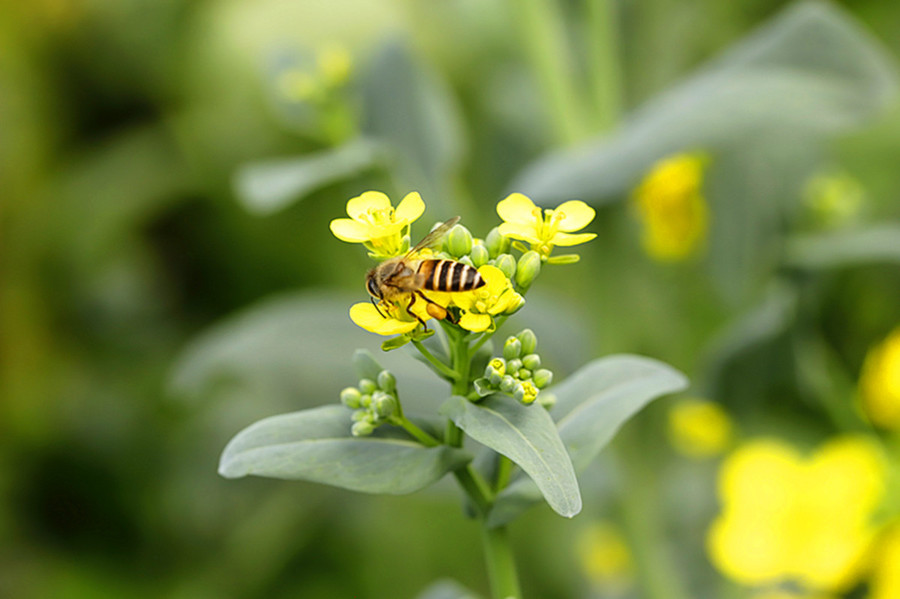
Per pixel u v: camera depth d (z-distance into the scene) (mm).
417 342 276
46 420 640
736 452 419
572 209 279
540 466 265
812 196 372
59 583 588
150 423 638
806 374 375
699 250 407
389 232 277
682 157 377
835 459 373
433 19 594
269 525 585
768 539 372
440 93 373
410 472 276
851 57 350
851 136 590
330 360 371
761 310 370
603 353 381
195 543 608
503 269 276
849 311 536
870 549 370
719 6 563
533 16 382
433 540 567
